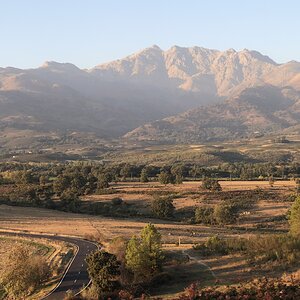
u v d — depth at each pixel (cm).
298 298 4891
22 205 15462
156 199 13812
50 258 8456
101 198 15838
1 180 18712
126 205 14875
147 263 6272
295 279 5434
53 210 14775
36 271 7100
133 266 6266
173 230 10681
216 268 6394
